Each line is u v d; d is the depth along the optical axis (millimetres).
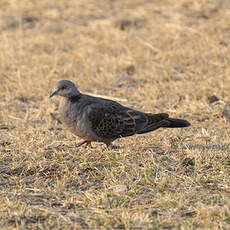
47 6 28125
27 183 9500
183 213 8016
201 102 15367
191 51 20391
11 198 8734
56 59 19641
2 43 22000
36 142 11375
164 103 15703
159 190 8992
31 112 15008
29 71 18625
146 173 9500
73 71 18812
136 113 11023
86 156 10406
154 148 10984
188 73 18203
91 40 22609
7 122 14039
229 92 16000
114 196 8727
